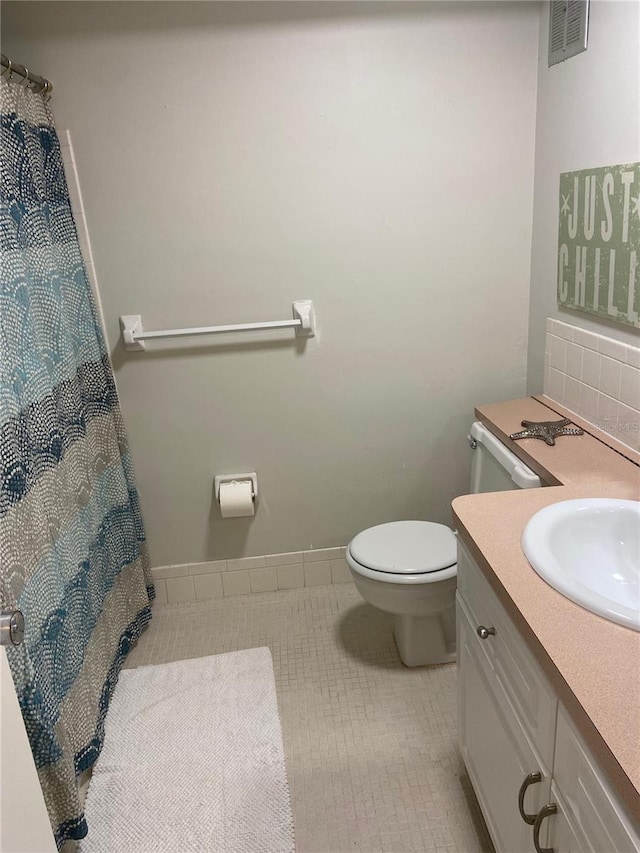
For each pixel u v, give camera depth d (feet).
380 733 6.13
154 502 8.07
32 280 5.41
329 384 7.76
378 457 8.12
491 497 4.89
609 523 4.41
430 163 7.09
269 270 7.31
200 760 5.93
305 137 6.92
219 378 7.63
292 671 7.03
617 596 4.12
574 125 6.17
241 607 8.23
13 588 4.50
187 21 6.51
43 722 4.54
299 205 7.12
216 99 6.73
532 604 3.56
